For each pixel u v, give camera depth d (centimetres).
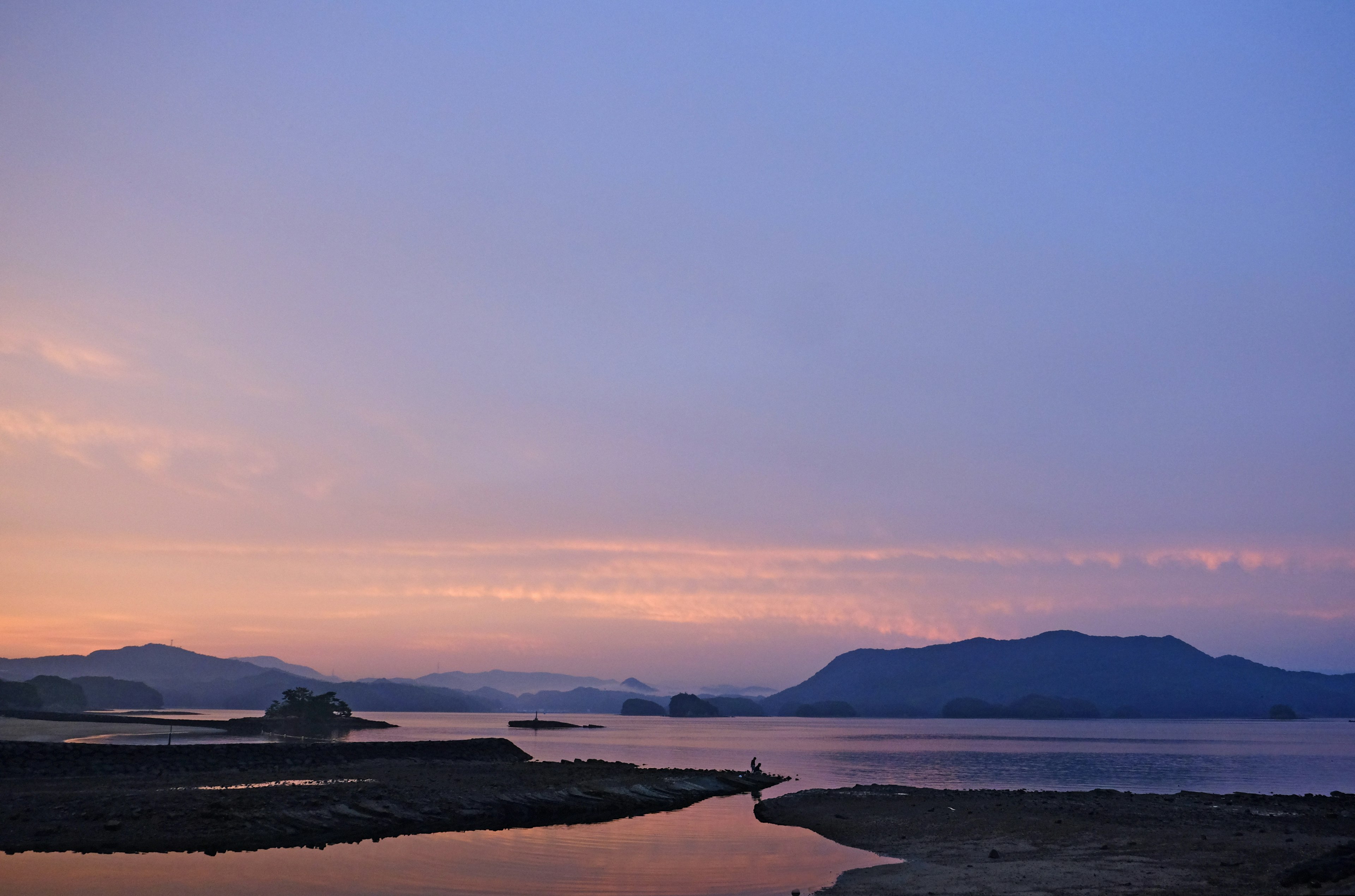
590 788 5794
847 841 4238
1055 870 3253
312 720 15525
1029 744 19850
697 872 3425
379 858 3528
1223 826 4356
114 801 4197
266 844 3728
